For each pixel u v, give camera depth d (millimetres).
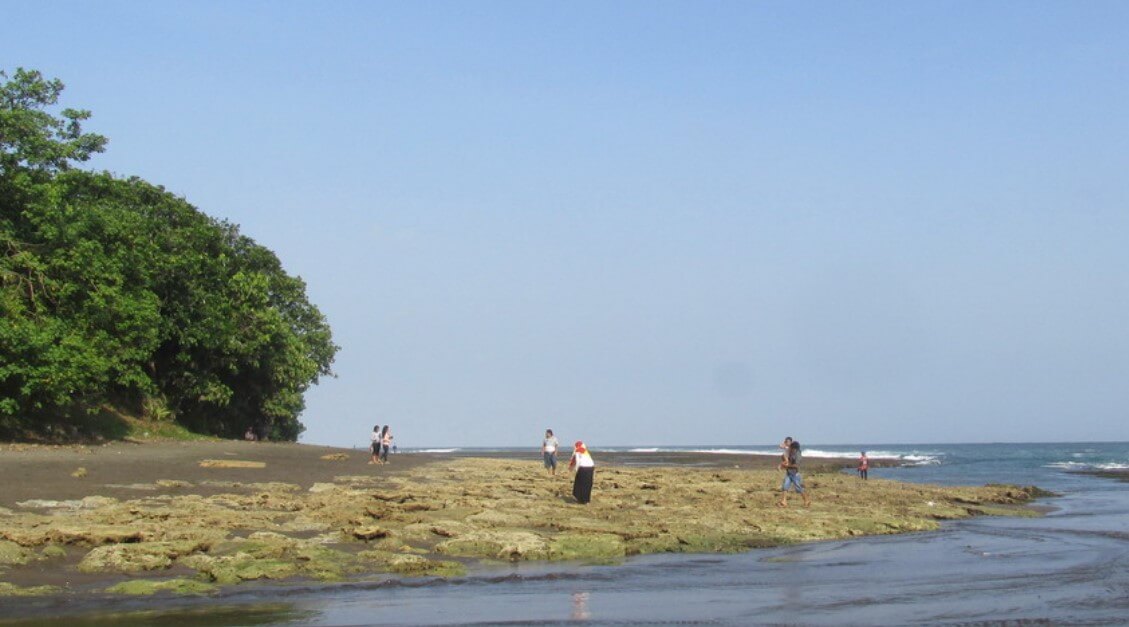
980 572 15539
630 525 20672
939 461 88312
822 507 26500
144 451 37125
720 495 29422
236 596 12742
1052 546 19250
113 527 16219
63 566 14156
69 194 44812
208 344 50250
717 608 12148
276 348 58938
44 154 43000
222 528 17656
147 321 42906
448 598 12859
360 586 13680
